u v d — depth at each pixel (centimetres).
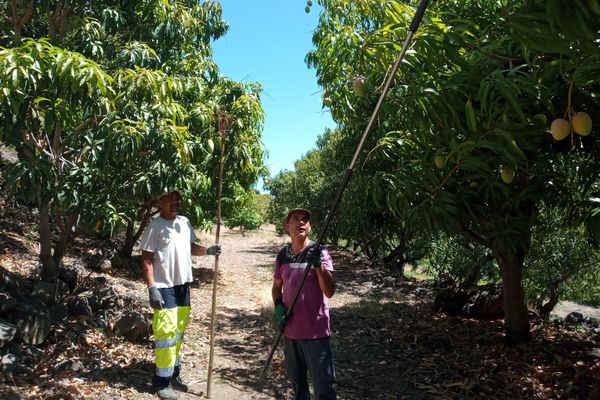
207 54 930
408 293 1041
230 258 1688
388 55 300
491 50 276
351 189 950
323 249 329
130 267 974
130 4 633
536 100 308
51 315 481
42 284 509
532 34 190
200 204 865
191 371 479
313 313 325
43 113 461
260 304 846
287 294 334
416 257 1503
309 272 330
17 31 538
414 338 621
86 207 477
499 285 752
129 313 527
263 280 1164
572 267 764
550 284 798
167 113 499
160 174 479
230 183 925
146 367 447
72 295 589
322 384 319
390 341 618
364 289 1088
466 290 768
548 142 405
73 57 399
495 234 470
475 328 660
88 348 464
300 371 340
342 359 554
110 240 1043
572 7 158
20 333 427
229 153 638
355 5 445
